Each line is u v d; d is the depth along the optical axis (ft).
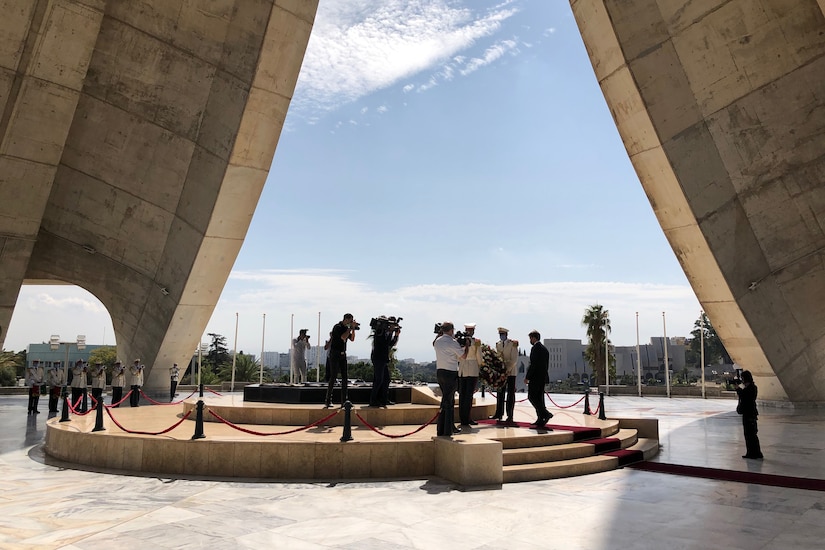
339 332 35.17
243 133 50.88
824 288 55.36
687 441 37.58
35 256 60.64
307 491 22.13
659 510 19.33
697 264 57.72
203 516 18.33
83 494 21.47
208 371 153.99
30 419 50.72
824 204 52.95
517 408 49.37
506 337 35.12
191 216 55.67
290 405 37.19
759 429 43.52
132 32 50.19
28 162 51.67
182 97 52.70
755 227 54.60
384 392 36.88
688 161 53.42
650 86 52.29
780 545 15.51
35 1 46.03
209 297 60.85
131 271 62.03
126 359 69.10
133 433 27.91
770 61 49.98
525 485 23.53
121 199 58.03
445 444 24.93
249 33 48.91
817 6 47.26
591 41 55.42
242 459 25.04
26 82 48.60
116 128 54.60
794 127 51.42
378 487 22.98
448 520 17.97
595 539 16.01
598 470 26.94
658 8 50.21
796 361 59.21
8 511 18.94
